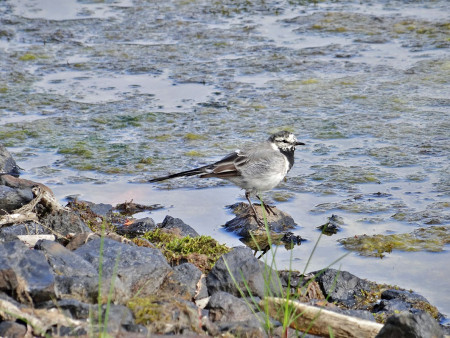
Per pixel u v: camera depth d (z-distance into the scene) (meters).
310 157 15.35
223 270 9.48
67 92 18.42
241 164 13.24
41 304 7.91
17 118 17.09
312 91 18.42
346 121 16.83
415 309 9.85
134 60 20.33
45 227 10.79
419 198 13.58
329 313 8.53
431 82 18.69
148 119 17.06
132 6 24.78
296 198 13.87
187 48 21.14
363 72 19.44
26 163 15.05
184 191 14.27
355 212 13.20
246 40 21.62
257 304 8.62
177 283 9.23
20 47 21.27
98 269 8.88
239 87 18.64
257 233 12.62
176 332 7.76
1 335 7.15
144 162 15.15
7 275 7.87
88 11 24.28
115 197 13.78
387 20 22.98
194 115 17.23
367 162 15.06
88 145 15.88
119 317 7.73
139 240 10.90
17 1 25.12
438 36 21.59
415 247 11.95
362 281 10.57
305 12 23.97
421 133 16.17
